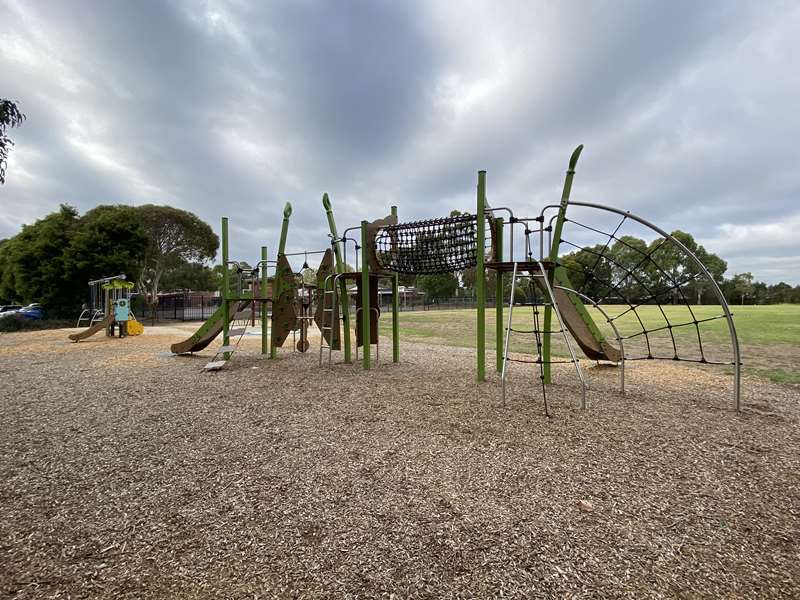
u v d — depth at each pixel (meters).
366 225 6.56
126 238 22.61
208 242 32.53
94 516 2.16
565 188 5.12
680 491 2.42
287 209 7.92
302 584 1.64
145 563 1.78
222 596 1.57
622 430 3.48
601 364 6.83
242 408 4.24
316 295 9.03
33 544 1.91
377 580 1.66
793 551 1.86
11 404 4.45
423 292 47.38
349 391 4.96
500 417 3.84
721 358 7.44
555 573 1.70
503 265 5.14
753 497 2.36
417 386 5.18
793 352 8.11
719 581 1.66
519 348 9.14
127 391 5.05
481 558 1.79
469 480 2.56
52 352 9.00
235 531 2.01
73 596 1.57
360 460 2.88
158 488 2.47
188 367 6.87
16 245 22.31
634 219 4.69
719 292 4.16
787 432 3.45
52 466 2.81
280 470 2.72
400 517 2.13
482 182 5.30
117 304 12.58
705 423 3.68
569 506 2.24
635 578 1.67
